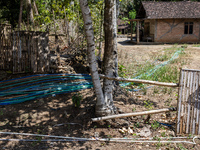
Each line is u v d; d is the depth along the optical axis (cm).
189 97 505
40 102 620
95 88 535
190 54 1252
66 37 1062
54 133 502
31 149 441
